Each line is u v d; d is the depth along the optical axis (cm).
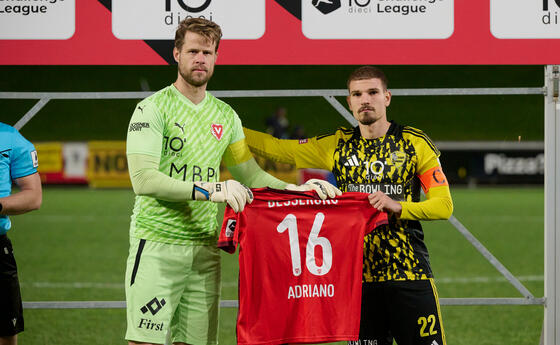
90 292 2361
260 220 1095
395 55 1325
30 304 1339
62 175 5875
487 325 1977
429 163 1126
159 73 8562
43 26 1318
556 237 1312
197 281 1120
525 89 1319
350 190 1153
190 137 1084
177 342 1138
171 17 1322
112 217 4206
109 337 1838
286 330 1106
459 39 1318
